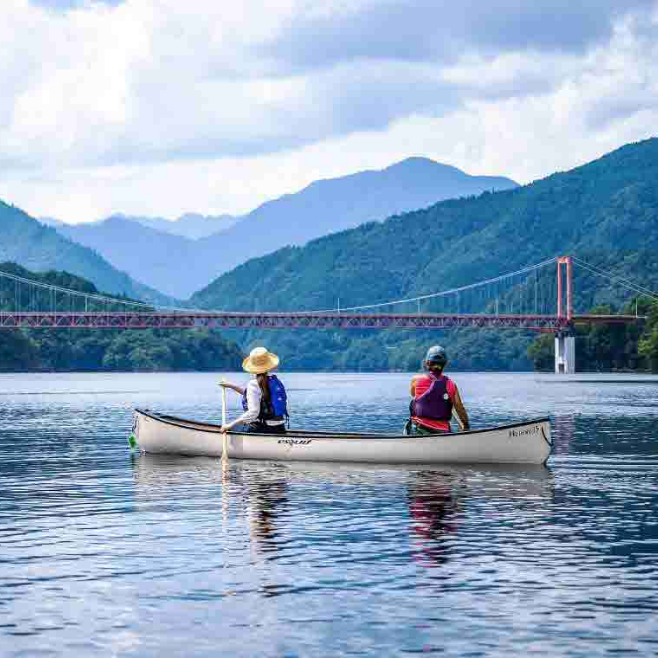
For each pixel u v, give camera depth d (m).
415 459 23.39
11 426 41.00
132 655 9.20
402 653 9.22
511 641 9.53
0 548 13.61
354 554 13.12
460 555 13.07
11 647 9.41
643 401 69.50
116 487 19.92
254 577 11.91
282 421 25.12
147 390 105.38
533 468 23.03
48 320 191.88
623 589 11.31
